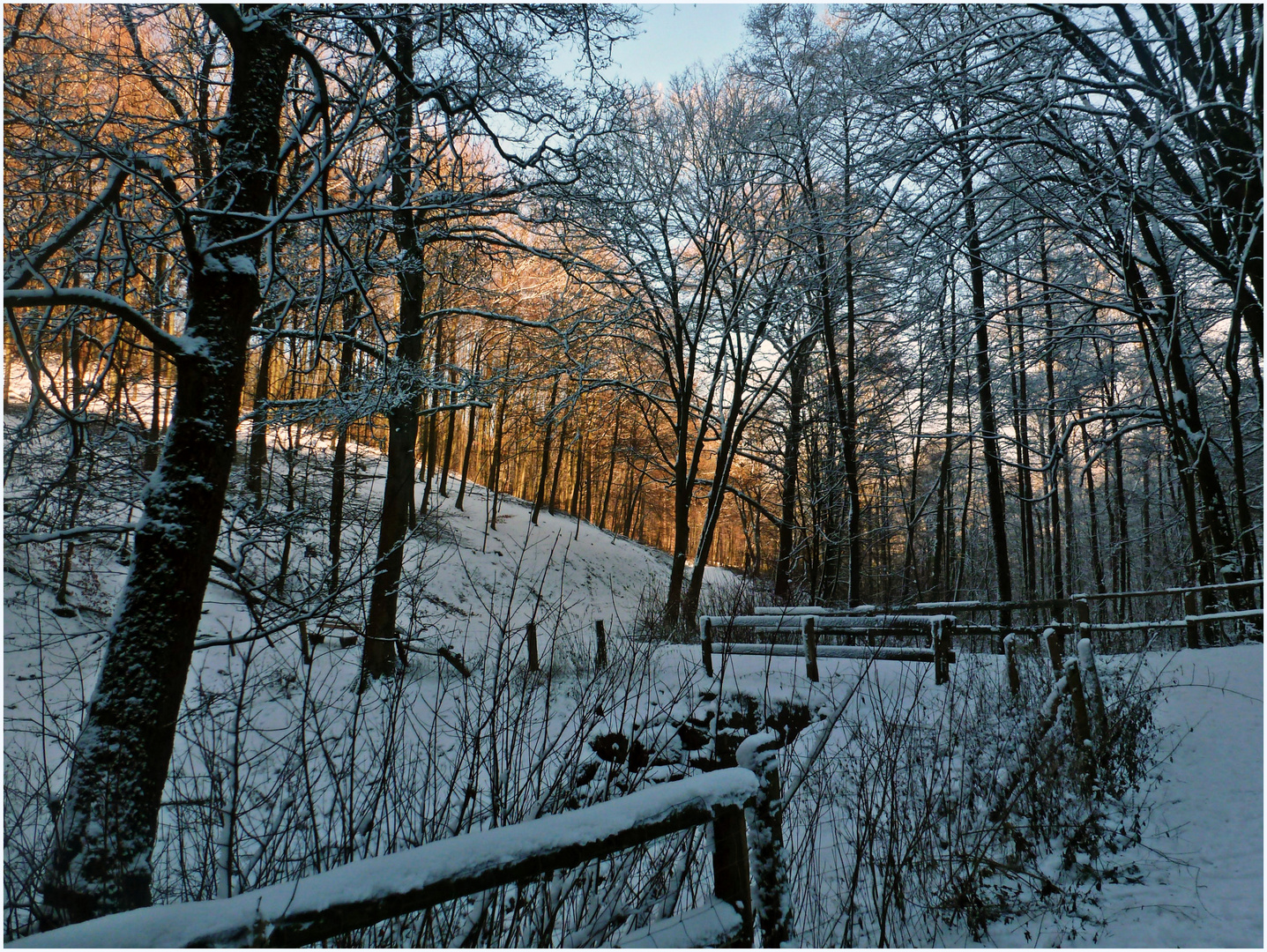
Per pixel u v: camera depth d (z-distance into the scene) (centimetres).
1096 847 451
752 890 266
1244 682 823
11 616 737
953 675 872
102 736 360
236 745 310
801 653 945
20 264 356
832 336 1962
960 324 1515
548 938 246
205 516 412
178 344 411
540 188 938
